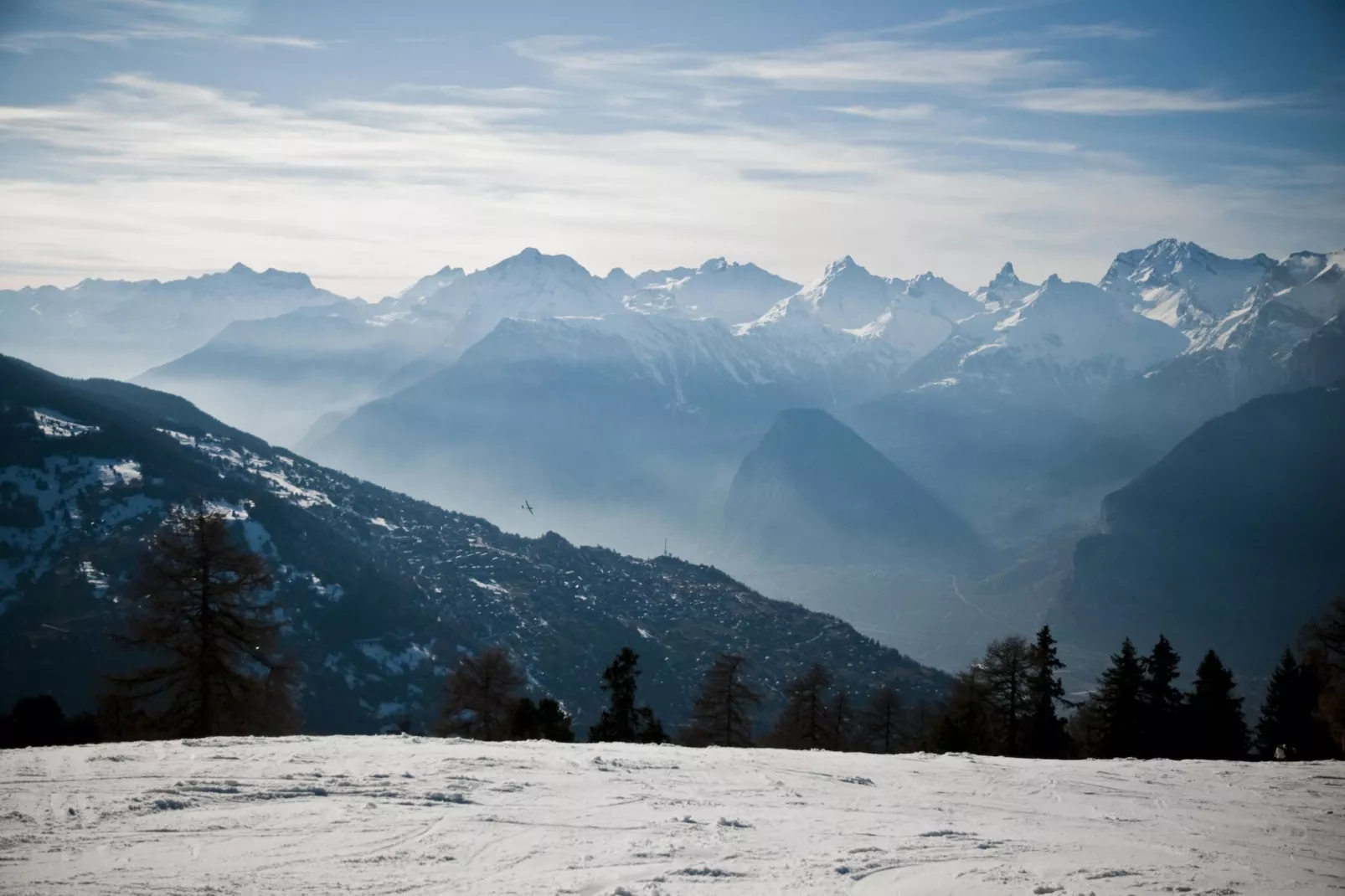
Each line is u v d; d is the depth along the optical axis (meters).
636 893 15.59
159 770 21.11
